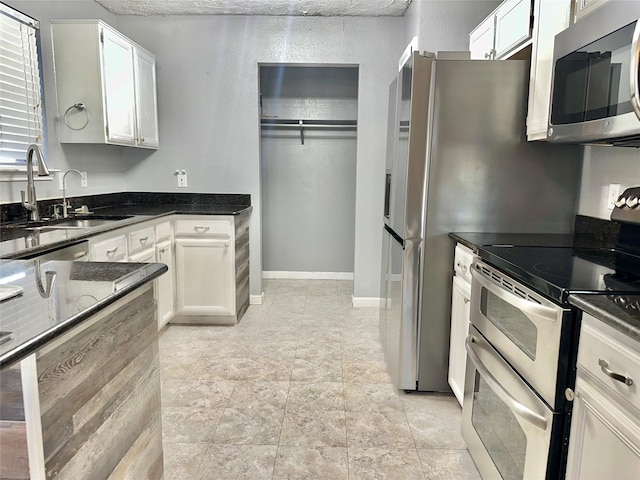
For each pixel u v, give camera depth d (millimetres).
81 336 979
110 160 3512
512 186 2166
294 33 3605
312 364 2707
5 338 783
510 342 1411
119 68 2961
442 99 2102
